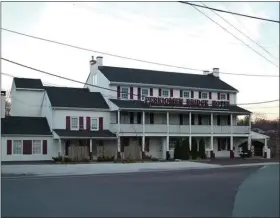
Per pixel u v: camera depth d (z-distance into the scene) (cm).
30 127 4209
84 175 2655
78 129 4322
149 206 1305
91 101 4541
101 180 2239
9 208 1249
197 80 5297
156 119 4806
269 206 1165
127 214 1154
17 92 4628
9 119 4244
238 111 5131
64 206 1294
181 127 4716
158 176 2505
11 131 4025
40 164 3528
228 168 3316
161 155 4769
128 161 3909
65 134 4100
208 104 5047
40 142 4134
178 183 2045
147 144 4706
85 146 4119
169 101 4725
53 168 3044
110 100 4525
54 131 4147
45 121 4403
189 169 3222
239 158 4922
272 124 7469
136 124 4444
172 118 4903
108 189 1783
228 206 1299
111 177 2456
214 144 5162
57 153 4197
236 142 5347
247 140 5281
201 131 4841
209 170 3078
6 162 3847
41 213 1159
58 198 1485
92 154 4366
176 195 1581
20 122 4247
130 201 1415
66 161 3825
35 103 4694
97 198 1489
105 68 4875
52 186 1914
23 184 2012
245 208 1195
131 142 4441
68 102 4350
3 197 1509
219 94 5278
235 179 2244
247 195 1295
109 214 1152
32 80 4794
